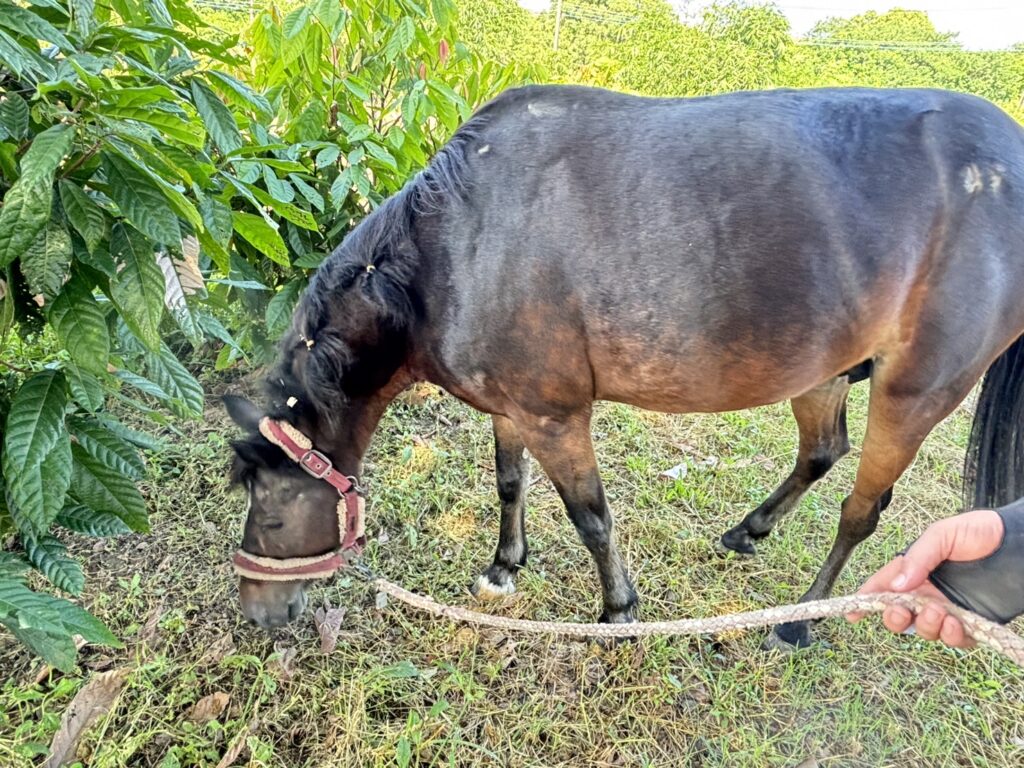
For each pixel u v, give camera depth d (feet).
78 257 4.20
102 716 5.52
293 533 5.36
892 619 2.92
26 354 8.53
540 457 5.89
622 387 5.53
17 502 4.25
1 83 4.12
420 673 6.11
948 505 8.70
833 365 5.42
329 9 7.60
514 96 5.45
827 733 5.84
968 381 5.38
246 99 5.59
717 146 4.98
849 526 6.40
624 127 5.13
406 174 8.65
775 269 4.93
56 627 4.10
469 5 37.17
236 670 6.04
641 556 7.62
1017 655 2.55
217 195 5.56
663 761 5.57
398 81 8.89
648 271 4.98
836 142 4.99
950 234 4.96
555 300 5.10
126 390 9.72
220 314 9.29
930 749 5.65
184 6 5.76
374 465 8.87
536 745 5.65
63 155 3.50
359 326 5.30
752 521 7.63
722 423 10.24
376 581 4.64
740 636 6.71
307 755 5.47
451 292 5.22
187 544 7.45
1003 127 5.19
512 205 5.09
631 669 6.24
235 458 5.34
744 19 39.27
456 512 8.18
